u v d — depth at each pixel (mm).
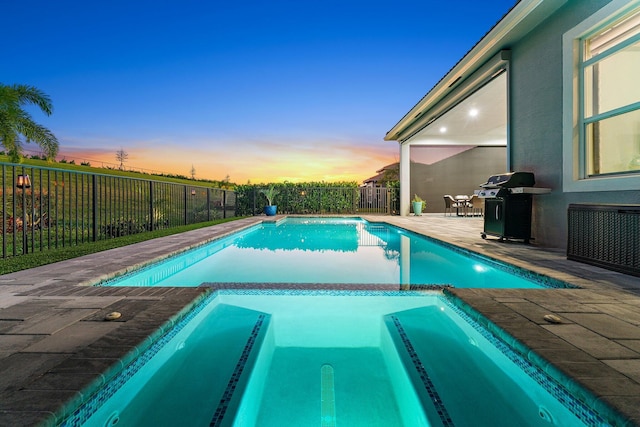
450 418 1616
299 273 4469
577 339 1863
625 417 1211
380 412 1646
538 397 1686
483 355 2225
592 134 4703
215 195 13172
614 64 4633
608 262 3625
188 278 4215
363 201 16531
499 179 5895
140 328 2043
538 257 4395
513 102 6184
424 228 8688
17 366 1576
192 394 1790
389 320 2791
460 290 2865
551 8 4988
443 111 9664
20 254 4777
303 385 1873
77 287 2977
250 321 2766
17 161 11430
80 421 1402
